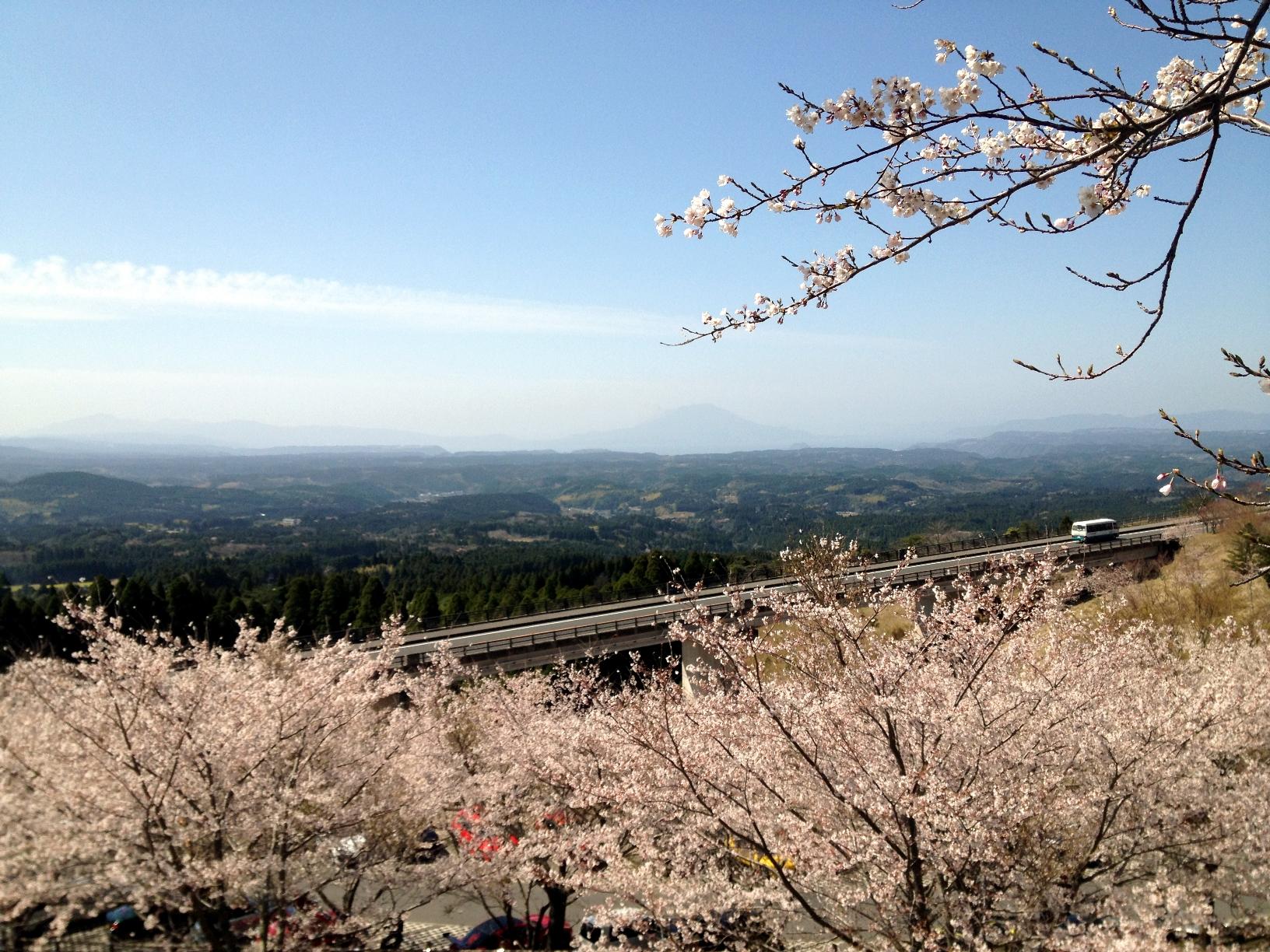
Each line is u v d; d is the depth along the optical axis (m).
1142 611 21.47
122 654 9.45
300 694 9.96
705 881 8.49
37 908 7.80
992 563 10.02
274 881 8.79
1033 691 8.59
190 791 8.76
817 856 8.02
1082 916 7.52
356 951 8.84
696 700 10.49
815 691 9.58
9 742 8.58
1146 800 8.09
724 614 27.53
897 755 7.96
